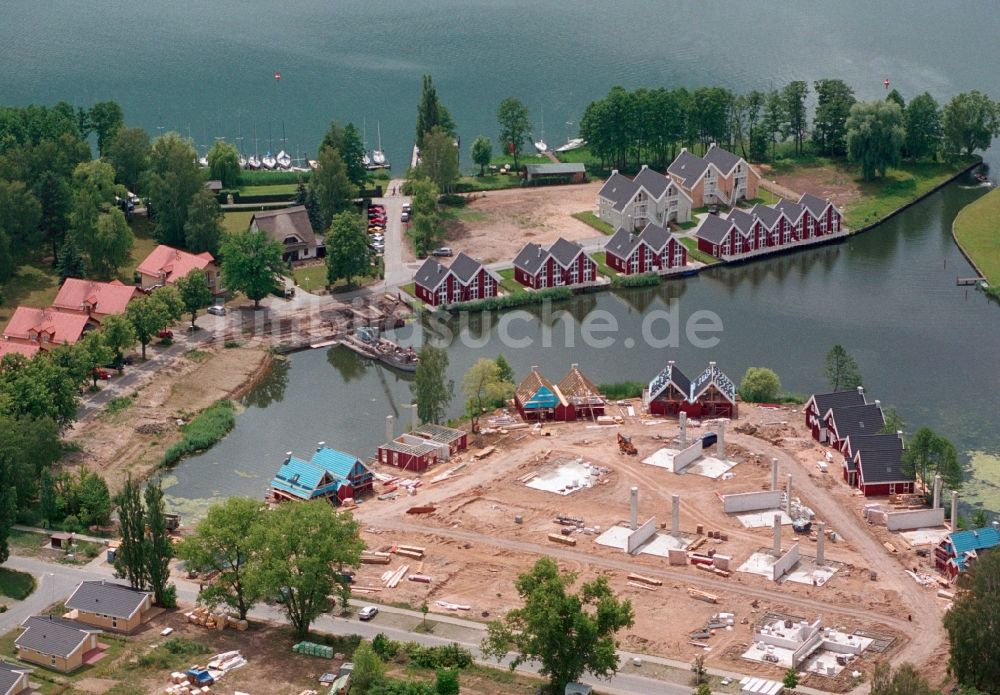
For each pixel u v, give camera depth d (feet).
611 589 589.32
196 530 607.37
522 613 511.40
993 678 499.92
